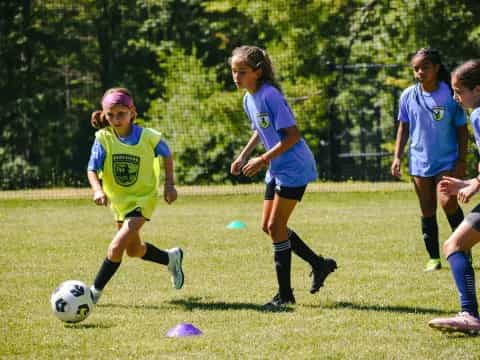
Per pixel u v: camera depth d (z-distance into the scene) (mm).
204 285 16984
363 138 53062
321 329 13039
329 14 54156
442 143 18391
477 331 12312
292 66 53750
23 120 58062
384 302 15078
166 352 11820
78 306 13523
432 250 18500
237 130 51469
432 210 18516
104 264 14891
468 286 12516
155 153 15383
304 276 17969
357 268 18672
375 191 37375
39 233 25781
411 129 18781
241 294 16062
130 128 15234
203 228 26422
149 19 60219
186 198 37031
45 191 40625
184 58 53781
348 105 53000
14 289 16875
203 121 51938
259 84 14781
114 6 60375
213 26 59531
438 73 18234
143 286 16969
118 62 61688
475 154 46906
